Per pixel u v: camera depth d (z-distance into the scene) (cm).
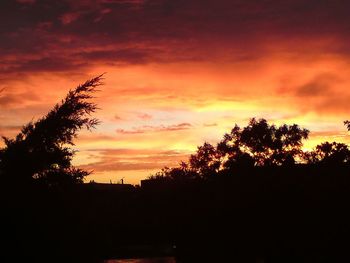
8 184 522
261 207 2644
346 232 1838
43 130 540
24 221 516
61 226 527
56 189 536
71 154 548
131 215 765
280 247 2398
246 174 3117
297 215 2228
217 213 3028
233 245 2914
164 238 3459
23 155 529
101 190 596
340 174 2077
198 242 3181
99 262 546
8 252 511
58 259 523
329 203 1953
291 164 2633
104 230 557
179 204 3388
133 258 3312
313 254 1977
